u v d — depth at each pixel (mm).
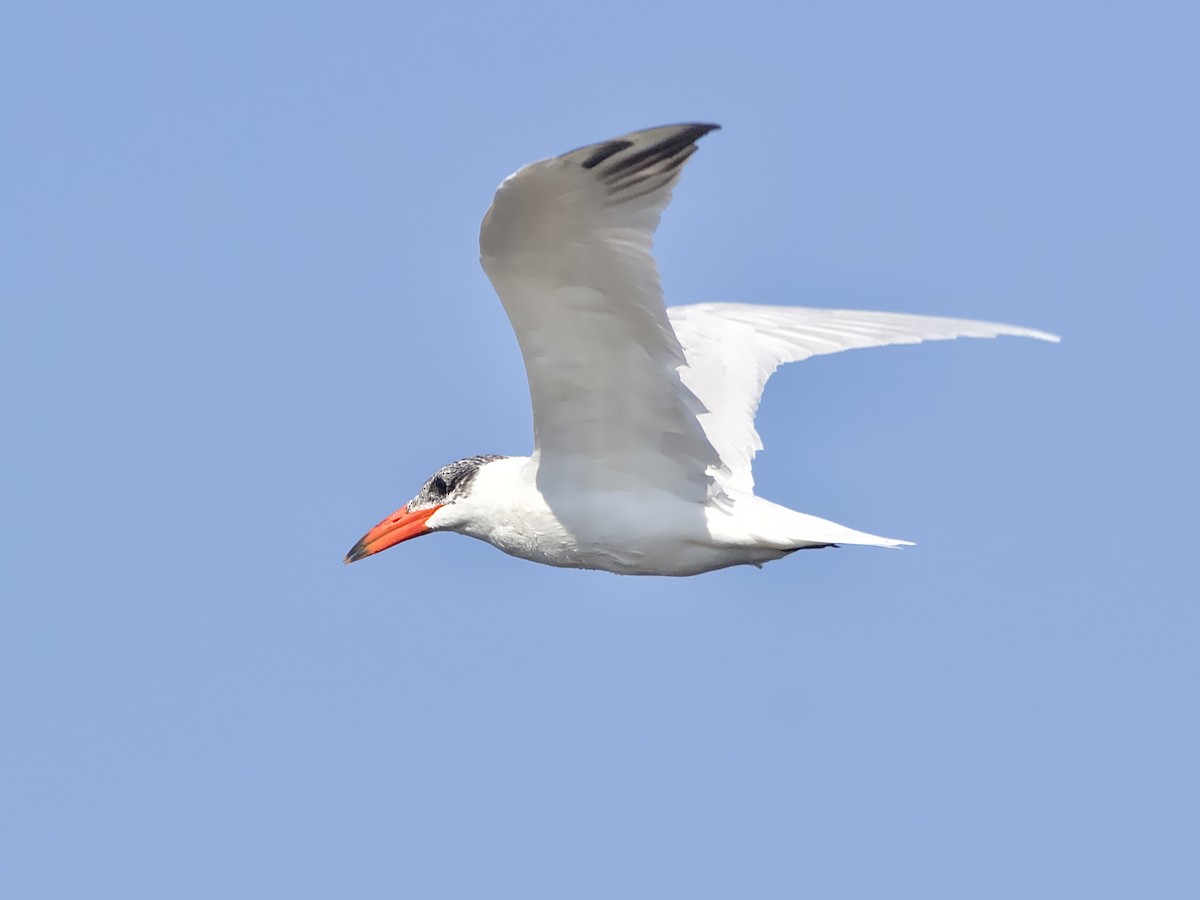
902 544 12914
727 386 15344
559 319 12133
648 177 10766
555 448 13422
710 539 13398
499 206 10977
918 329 15812
